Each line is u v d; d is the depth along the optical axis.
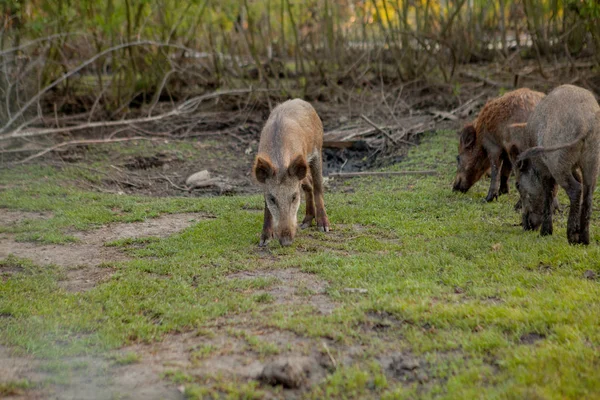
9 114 10.88
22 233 8.15
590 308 5.29
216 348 5.00
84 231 8.35
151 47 14.98
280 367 4.48
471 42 16.77
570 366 4.45
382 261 6.79
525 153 6.56
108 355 4.94
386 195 9.56
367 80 16.20
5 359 4.94
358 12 17.62
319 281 6.36
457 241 7.21
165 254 7.36
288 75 17.22
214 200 9.69
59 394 4.42
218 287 6.25
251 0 16.48
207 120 14.33
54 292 6.24
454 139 12.30
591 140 6.56
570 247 6.70
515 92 9.12
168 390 4.44
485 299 5.69
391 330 5.19
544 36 15.68
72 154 12.23
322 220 8.10
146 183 11.11
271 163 6.95
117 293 6.14
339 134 12.87
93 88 15.44
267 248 7.44
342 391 4.38
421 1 16.45
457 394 4.22
